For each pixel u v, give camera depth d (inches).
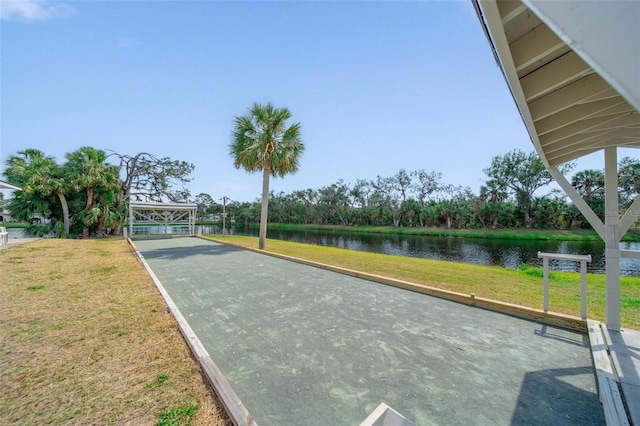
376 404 70.9
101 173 602.9
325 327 121.2
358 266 267.6
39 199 578.6
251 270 247.4
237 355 96.0
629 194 986.1
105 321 120.5
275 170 437.4
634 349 94.7
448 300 162.2
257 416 66.4
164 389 73.6
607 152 113.0
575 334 115.0
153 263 280.1
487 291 176.6
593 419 65.9
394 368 88.3
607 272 112.3
